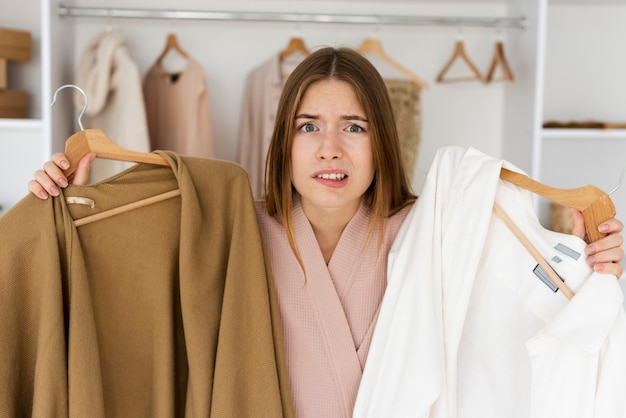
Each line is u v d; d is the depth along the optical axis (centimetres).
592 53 245
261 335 118
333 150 122
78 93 203
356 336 131
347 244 132
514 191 121
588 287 111
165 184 121
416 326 116
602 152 247
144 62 235
